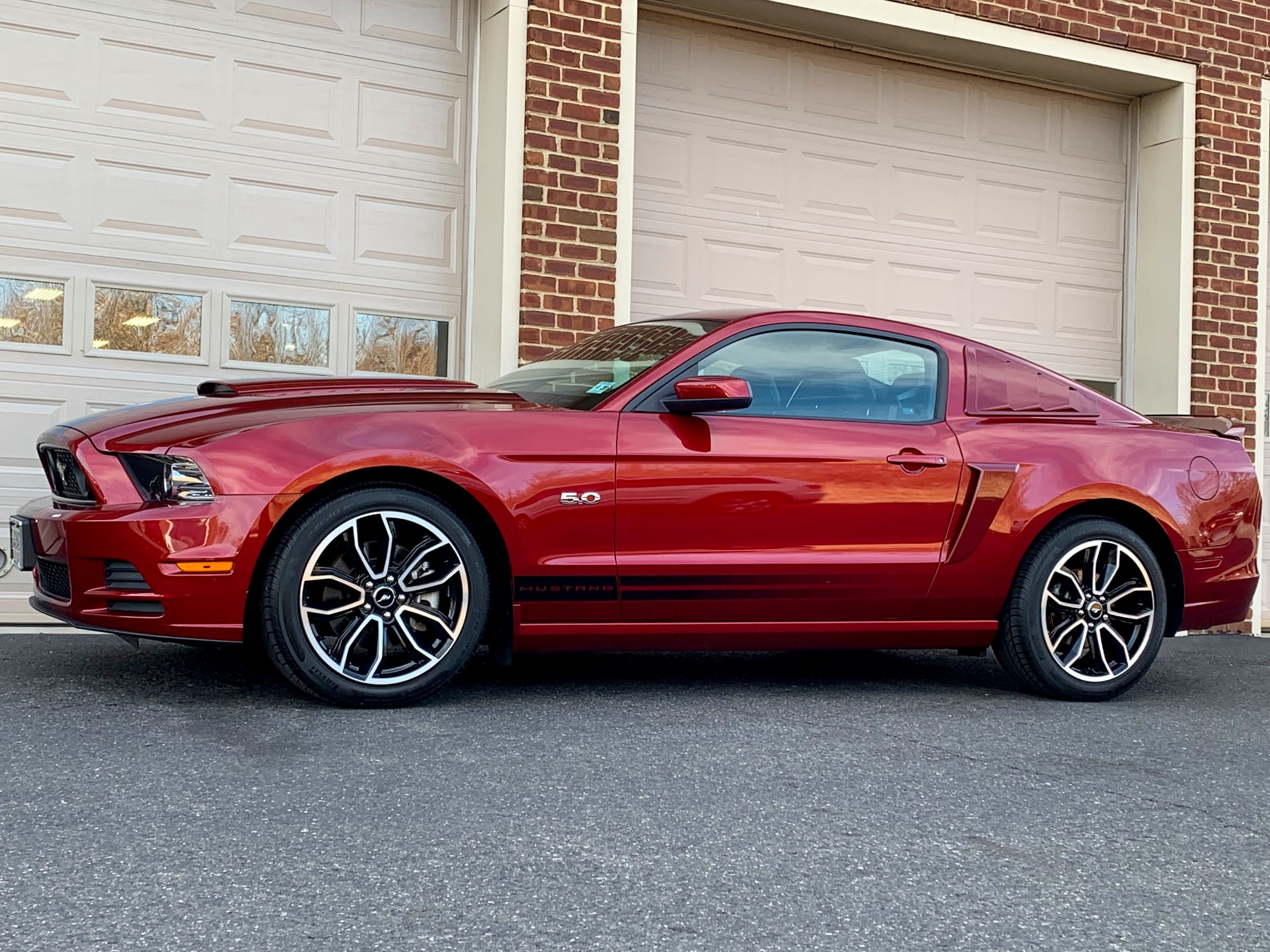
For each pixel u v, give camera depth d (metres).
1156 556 5.00
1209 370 8.77
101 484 3.88
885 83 8.19
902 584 4.57
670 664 5.27
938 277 8.37
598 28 6.95
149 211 6.30
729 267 7.72
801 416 4.55
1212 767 3.82
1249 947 2.38
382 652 4.02
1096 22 8.34
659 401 4.41
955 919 2.45
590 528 4.23
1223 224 8.80
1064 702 4.81
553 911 2.39
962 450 4.67
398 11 6.86
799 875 2.65
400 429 4.05
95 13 6.19
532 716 4.03
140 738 3.52
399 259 6.88
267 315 6.57
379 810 2.96
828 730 4.05
